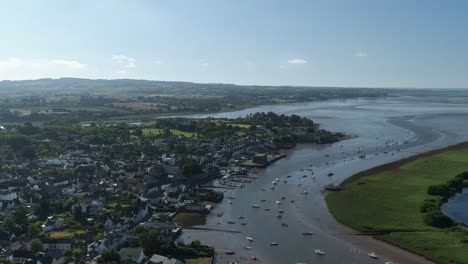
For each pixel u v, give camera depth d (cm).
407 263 18150
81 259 17700
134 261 17438
